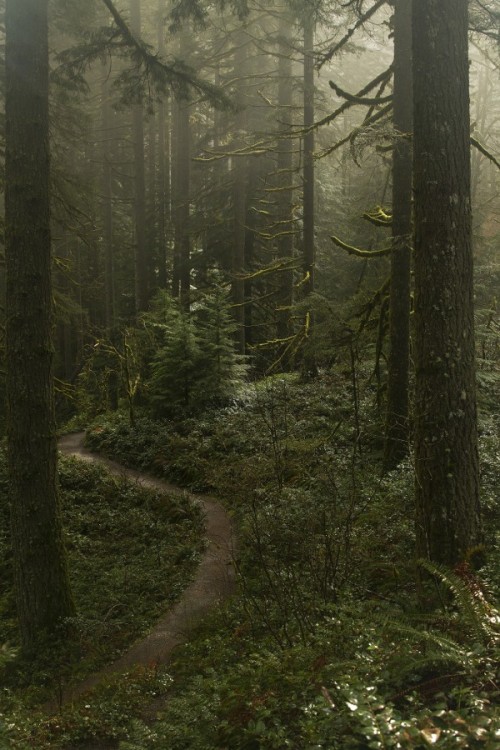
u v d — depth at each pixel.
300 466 10.66
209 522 11.84
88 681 7.22
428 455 5.53
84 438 20.83
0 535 13.01
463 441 5.47
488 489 7.86
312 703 3.68
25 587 8.27
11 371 8.16
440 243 5.46
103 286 32.03
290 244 19.88
